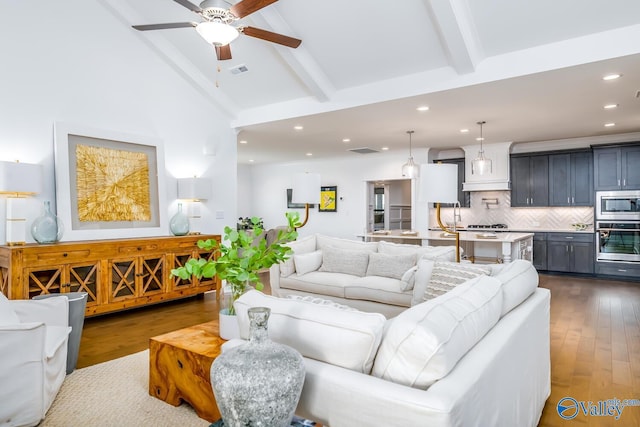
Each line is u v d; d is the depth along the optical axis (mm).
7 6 3820
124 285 4199
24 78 3928
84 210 4301
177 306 4785
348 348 1323
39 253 3551
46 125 4082
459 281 2607
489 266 2666
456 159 8109
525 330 1796
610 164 6473
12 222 3822
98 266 3982
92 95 4438
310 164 9875
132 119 4797
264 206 10742
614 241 6469
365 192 9031
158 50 4898
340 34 4020
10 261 3404
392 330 1272
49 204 3912
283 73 4832
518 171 7461
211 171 5719
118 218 4605
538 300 2148
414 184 8281
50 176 4117
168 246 4617
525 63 3691
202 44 4730
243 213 10742
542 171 7230
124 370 2824
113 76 4625
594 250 6645
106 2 4406
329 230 9531
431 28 3691
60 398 2398
